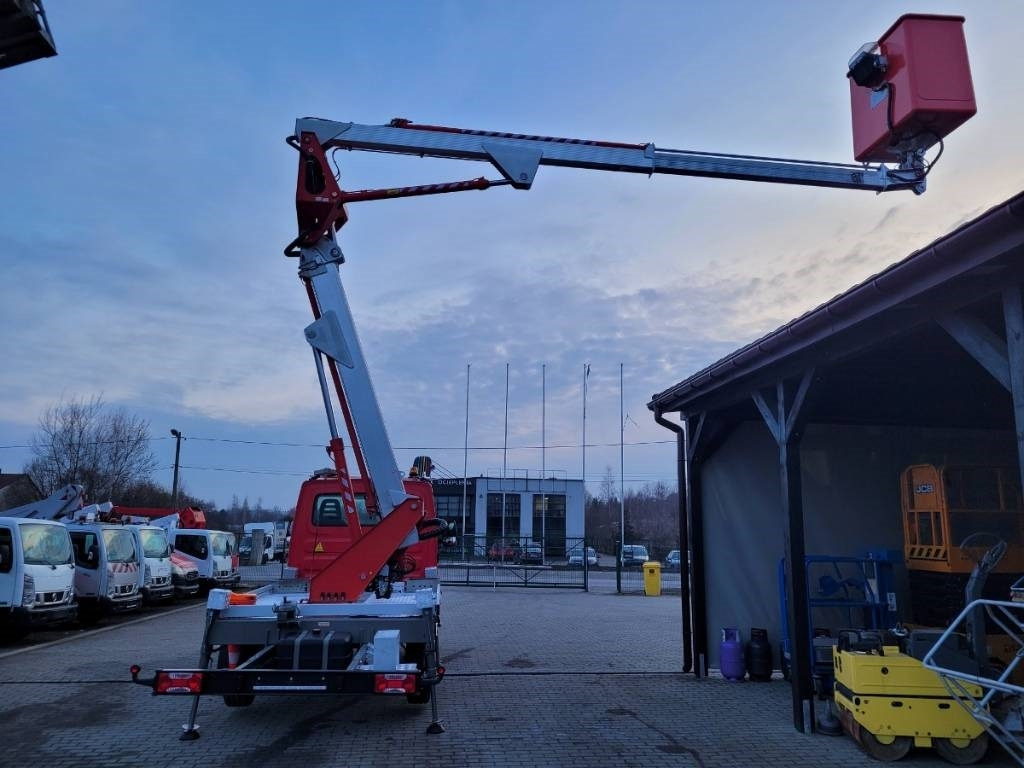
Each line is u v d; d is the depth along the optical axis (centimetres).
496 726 663
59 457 3616
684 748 602
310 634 613
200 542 2052
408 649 639
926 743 569
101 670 930
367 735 631
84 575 1398
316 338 661
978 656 589
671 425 974
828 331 568
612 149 684
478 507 4775
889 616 816
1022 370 411
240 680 564
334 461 657
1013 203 368
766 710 727
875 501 941
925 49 552
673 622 1467
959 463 840
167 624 1443
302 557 826
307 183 671
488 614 1609
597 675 898
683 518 947
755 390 754
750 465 949
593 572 3303
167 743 606
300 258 674
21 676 889
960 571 780
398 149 679
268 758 569
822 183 699
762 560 929
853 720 602
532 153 681
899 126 559
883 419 938
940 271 445
